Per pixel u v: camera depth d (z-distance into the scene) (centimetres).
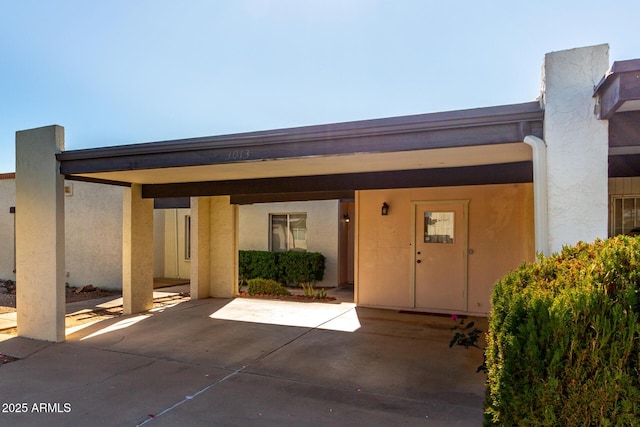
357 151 435
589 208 330
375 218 891
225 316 798
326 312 836
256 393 430
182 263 1432
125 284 845
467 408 391
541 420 201
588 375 196
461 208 823
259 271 1338
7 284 1253
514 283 262
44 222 632
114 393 430
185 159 525
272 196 972
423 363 520
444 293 832
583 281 218
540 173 343
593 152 332
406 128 410
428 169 592
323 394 427
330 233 1305
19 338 646
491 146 404
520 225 777
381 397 418
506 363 212
